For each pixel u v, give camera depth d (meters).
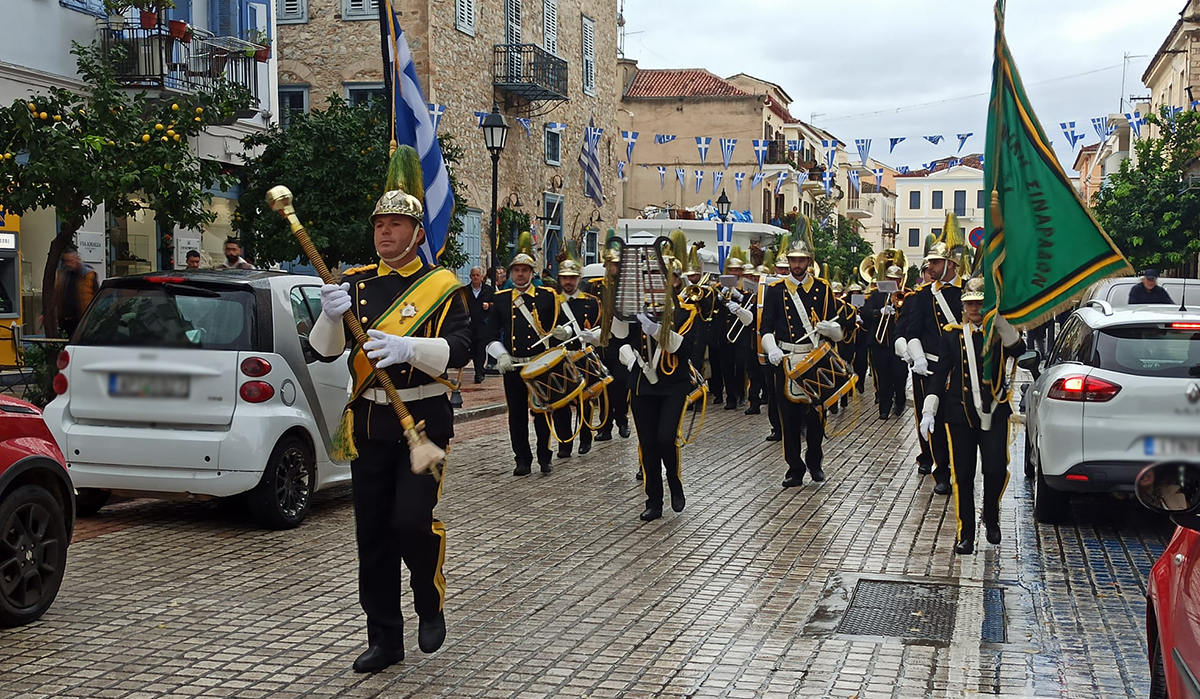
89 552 7.94
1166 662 3.79
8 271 16.73
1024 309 7.57
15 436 6.23
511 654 5.80
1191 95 39.88
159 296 8.58
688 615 6.54
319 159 17.75
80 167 12.38
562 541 8.45
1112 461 8.45
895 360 16.64
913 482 11.11
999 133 7.58
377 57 27.23
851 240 60.06
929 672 5.54
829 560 7.90
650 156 54.09
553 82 31.62
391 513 5.52
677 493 9.45
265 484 8.43
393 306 5.32
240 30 21.52
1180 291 13.74
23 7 16.86
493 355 11.37
